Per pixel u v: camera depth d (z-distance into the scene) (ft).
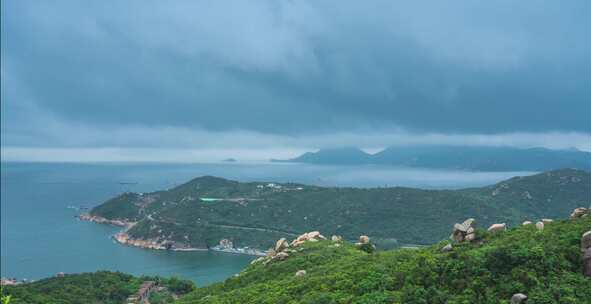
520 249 154.40
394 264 189.78
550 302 132.05
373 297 156.46
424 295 149.18
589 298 133.69
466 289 146.82
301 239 333.21
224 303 215.92
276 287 210.59
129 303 443.32
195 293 285.84
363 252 276.00
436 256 172.35
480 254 160.35
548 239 166.20
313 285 191.21
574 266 148.66
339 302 162.71
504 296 140.56
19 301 398.62
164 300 451.94
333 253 273.33
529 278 142.31
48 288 468.75
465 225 195.83
